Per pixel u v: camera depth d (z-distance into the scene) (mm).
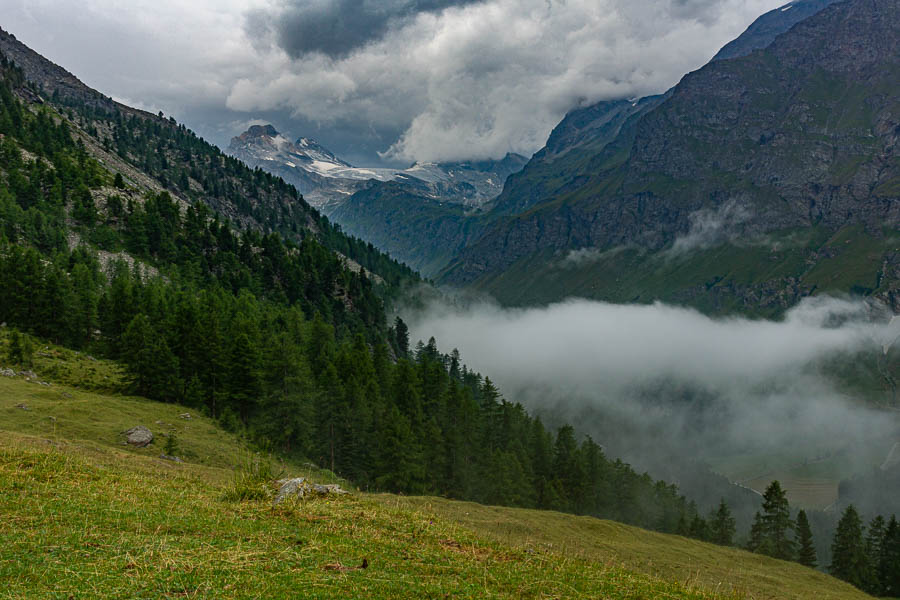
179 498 24125
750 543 98625
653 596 20438
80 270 114875
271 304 155125
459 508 54219
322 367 108250
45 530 16609
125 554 15242
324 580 15227
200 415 76188
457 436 89062
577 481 104562
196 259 166500
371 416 85375
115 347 94250
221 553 16375
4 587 12242
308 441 77000
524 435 115812
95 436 54031
